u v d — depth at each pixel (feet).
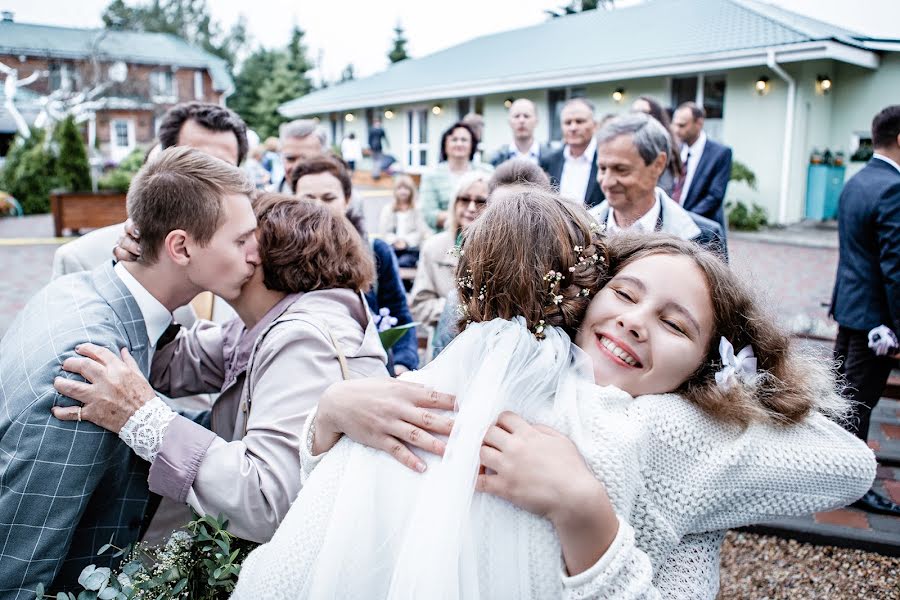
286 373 4.94
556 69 53.67
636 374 3.68
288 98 135.13
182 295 5.36
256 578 3.59
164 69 131.03
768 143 45.93
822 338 16.76
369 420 3.52
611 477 3.24
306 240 5.48
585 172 16.56
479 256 3.71
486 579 3.15
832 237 41.14
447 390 3.69
